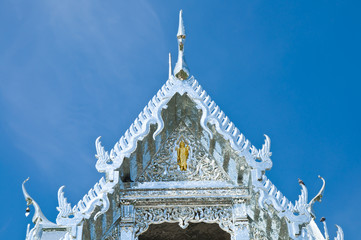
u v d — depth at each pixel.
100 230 17.17
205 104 18.09
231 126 17.84
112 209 17.33
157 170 18.30
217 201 17.83
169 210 17.77
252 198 17.41
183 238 19.89
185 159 18.45
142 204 17.78
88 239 17.05
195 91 18.34
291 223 16.59
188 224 18.02
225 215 17.70
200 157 18.47
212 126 17.84
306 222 16.64
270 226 17.41
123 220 17.53
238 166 17.70
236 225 17.52
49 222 18.66
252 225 17.75
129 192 17.83
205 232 19.73
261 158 17.42
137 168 18.05
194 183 18.06
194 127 18.69
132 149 17.33
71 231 16.05
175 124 18.84
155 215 17.72
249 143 17.58
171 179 18.16
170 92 18.28
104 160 17.17
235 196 17.80
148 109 18.22
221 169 18.28
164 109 18.12
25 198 18.72
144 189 17.89
